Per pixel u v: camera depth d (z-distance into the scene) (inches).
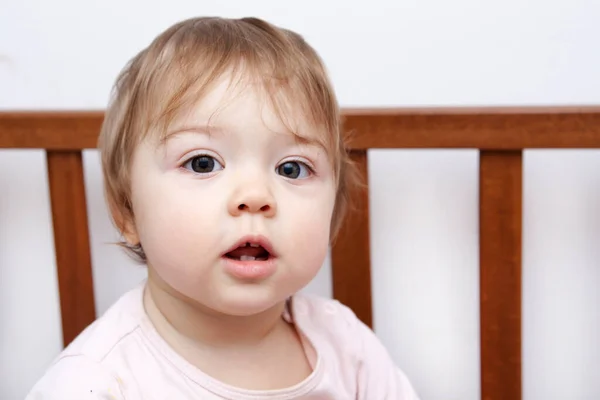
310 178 30.8
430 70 42.4
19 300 46.9
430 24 42.1
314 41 42.8
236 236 28.2
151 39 43.1
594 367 45.2
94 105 43.7
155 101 30.0
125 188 32.1
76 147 40.2
